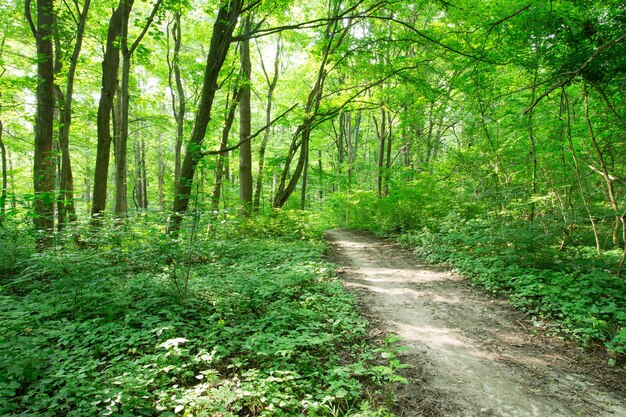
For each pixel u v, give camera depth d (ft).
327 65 49.14
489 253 27.68
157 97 57.98
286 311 17.60
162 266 21.86
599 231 27.48
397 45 39.88
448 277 27.12
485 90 34.37
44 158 34.68
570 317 17.19
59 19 36.91
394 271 30.19
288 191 52.95
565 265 21.94
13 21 44.78
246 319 17.16
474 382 12.86
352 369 12.62
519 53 27.89
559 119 28.07
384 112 71.56
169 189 67.05
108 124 33.50
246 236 40.57
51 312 16.30
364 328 17.54
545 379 13.00
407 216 51.47
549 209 28.35
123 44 30.89
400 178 63.93
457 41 33.81
